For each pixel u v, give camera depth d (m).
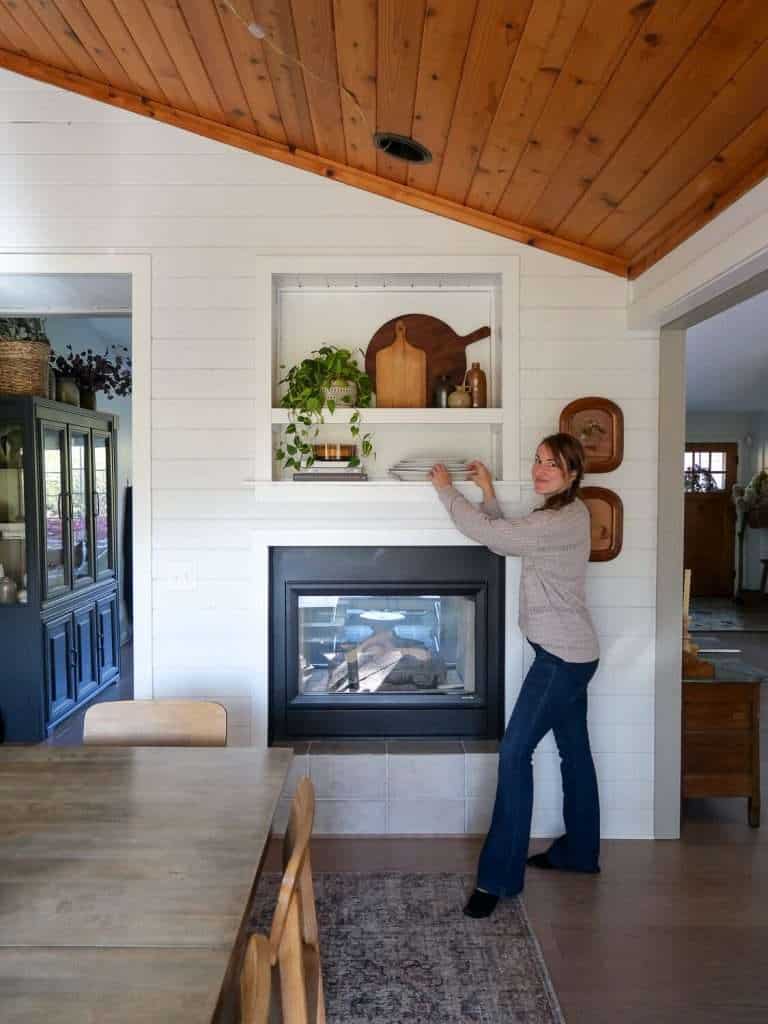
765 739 4.07
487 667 3.10
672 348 2.97
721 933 2.35
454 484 2.98
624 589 3.01
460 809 2.97
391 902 2.49
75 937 1.13
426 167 2.70
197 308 2.96
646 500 3.01
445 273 2.98
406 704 3.11
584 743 2.68
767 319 5.47
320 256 2.96
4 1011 0.97
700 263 2.31
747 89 1.74
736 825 3.16
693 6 1.54
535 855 2.82
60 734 4.08
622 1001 2.03
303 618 3.19
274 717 3.10
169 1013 0.97
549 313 2.98
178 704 2.11
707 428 9.52
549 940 2.31
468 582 3.09
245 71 2.41
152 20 2.27
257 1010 0.95
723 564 9.52
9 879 1.30
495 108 2.16
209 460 2.98
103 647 4.98
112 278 3.04
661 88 1.85
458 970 2.14
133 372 2.97
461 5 1.73
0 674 3.95
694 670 3.17
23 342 3.92
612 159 2.25
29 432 3.90
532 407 2.98
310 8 1.92
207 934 1.14
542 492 2.61
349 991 2.05
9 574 4.00
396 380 3.07
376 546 3.05
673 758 3.01
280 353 3.17
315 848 2.88
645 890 2.61
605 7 1.61
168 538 2.99
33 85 2.93
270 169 2.96
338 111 2.48
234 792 1.68
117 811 1.58
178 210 2.96
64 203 2.94
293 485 2.96
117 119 2.94
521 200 2.73
